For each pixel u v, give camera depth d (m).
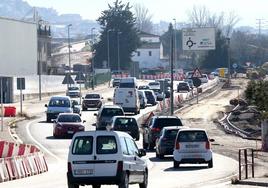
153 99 194.00
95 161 50.41
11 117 149.62
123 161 50.41
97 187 53.62
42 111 174.25
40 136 114.38
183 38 183.38
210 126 137.50
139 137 112.19
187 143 75.88
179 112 165.75
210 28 182.00
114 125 108.31
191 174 69.31
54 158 86.56
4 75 197.75
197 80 134.88
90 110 177.25
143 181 55.38
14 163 66.38
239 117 148.75
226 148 102.38
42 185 59.28
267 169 74.12
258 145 107.38
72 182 50.66
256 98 124.81
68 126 111.12
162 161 84.44
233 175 68.00
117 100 163.38
